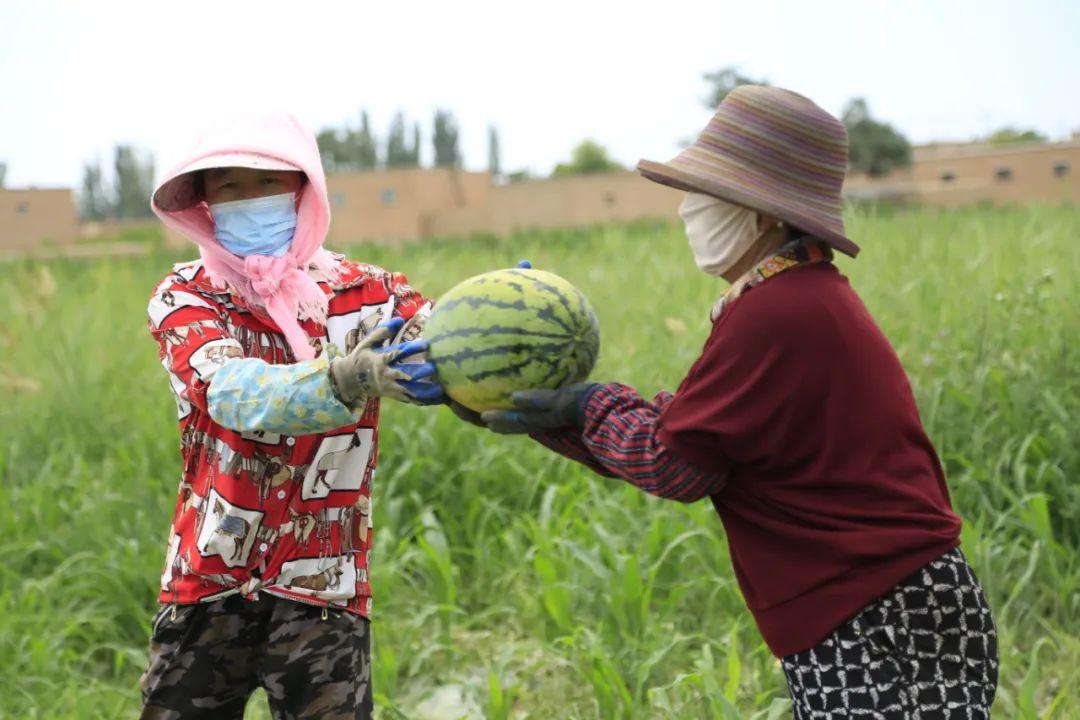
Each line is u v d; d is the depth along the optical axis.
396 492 6.79
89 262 20.06
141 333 10.00
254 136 3.20
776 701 4.07
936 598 2.71
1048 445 5.98
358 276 3.45
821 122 2.82
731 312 2.78
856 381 2.70
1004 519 5.62
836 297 2.76
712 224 2.91
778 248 2.89
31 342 9.35
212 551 3.18
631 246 13.86
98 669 5.52
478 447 7.09
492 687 4.47
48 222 50.34
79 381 8.27
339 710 3.29
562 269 11.70
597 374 7.67
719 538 5.79
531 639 5.55
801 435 2.73
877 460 2.73
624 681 4.85
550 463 6.86
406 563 6.10
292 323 3.21
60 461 7.43
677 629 5.32
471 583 6.16
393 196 49.53
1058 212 11.95
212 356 3.07
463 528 6.55
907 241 9.43
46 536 6.44
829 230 2.75
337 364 2.91
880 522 2.72
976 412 6.30
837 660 2.73
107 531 6.27
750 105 2.84
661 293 9.54
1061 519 5.83
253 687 3.41
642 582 5.48
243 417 2.94
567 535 5.95
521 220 47.50
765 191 2.77
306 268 3.34
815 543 2.75
